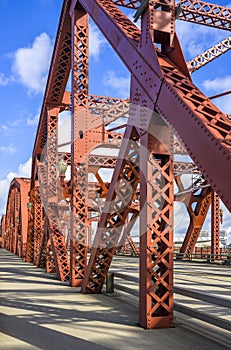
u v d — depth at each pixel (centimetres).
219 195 536
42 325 799
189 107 616
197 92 664
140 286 792
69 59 1691
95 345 654
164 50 782
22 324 809
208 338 695
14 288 1373
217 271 2180
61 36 1616
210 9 1333
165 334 721
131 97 862
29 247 2992
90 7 1098
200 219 3114
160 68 717
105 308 985
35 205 2572
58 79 1803
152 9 761
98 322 823
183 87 692
